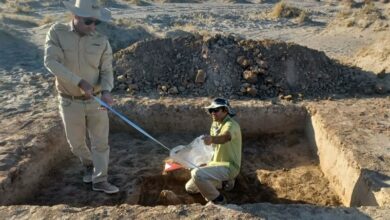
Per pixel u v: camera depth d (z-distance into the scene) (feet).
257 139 22.13
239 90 24.35
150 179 18.07
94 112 14.55
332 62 27.32
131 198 16.28
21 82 25.30
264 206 12.87
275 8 68.54
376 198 14.20
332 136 18.80
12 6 62.75
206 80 24.72
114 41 39.93
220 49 25.80
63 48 13.37
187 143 21.35
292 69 25.48
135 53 26.09
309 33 53.78
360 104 23.03
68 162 18.86
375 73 27.17
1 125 19.20
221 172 15.69
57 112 20.84
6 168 15.35
